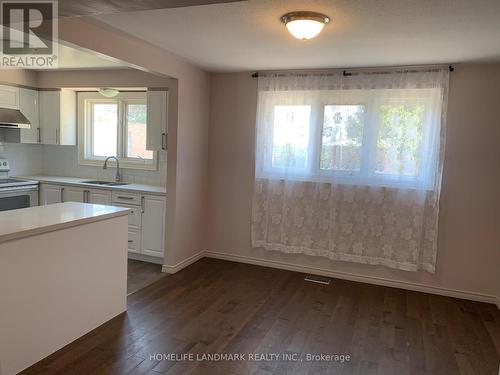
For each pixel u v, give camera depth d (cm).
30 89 495
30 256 233
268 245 453
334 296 379
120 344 270
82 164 541
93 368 240
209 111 470
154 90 447
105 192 466
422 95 377
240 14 253
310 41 309
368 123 398
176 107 404
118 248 308
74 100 524
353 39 299
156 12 254
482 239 375
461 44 303
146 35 308
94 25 285
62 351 257
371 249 411
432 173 380
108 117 528
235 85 455
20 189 477
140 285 387
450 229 384
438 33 278
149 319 312
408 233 394
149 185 495
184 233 441
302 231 437
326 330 306
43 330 246
